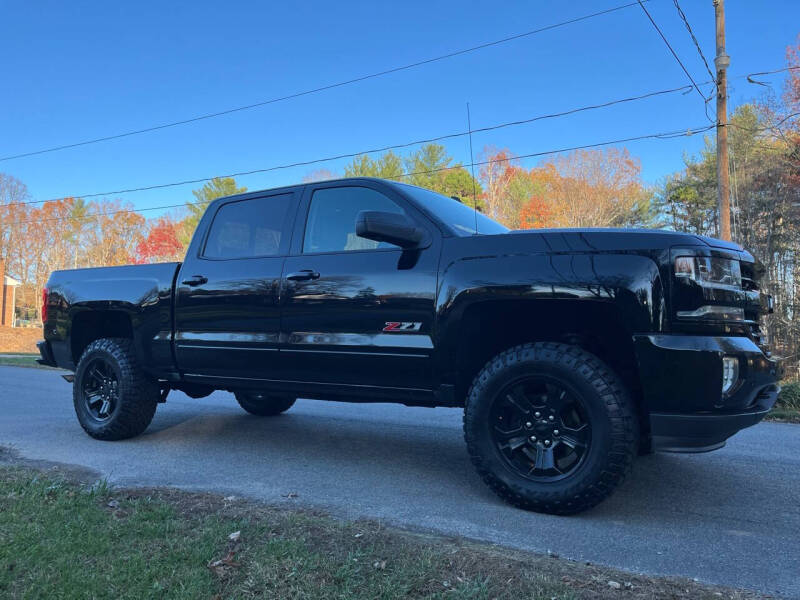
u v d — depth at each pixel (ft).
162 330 16.24
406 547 8.74
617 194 157.17
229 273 15.08
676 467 14.57
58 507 10.28
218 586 7.47
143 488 11.87
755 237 103.55
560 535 9.91
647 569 8.59
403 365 12.30
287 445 17.15
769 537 10.00
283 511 10.55
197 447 16.75
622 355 11.64
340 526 9.61
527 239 11.33
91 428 17.44
